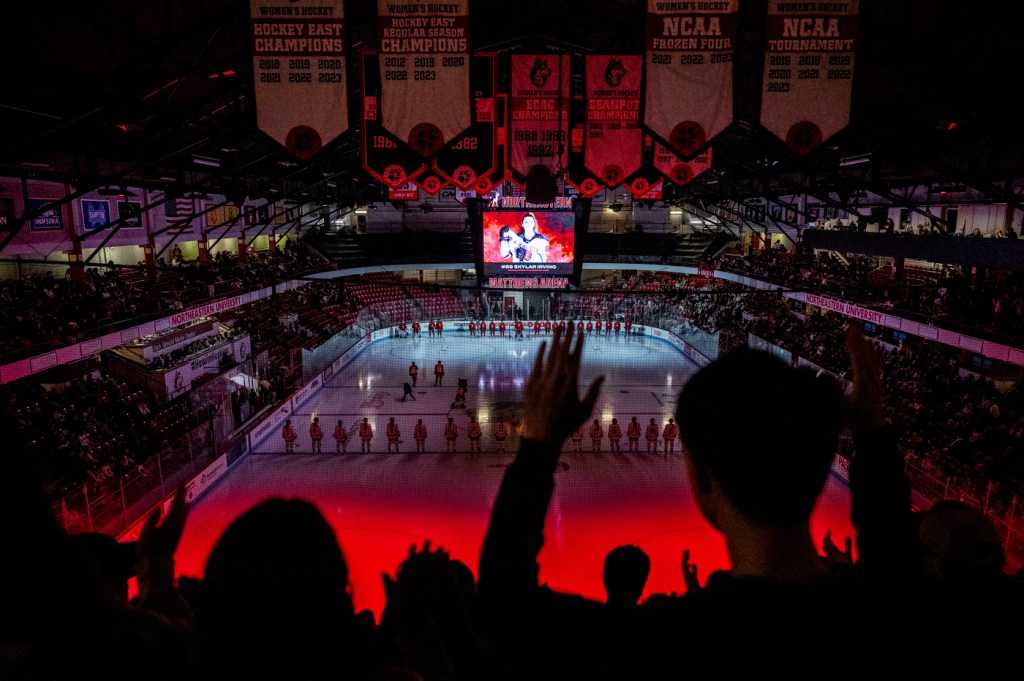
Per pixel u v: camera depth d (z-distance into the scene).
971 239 19.97
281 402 33.28
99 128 22.45
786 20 12.49
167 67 19.53
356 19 19.92
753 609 1.06
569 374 1.42
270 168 34.50
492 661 1.22
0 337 19.80
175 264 34.38
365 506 23.36
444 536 21.16
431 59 12.74
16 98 16.86
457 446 29.58
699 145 12.89
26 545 1.21
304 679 1.27
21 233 24.45
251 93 12.47
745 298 45.66
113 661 1.31
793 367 1.19
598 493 24.30
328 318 48.03
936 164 18.17
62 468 19.28
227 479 25.66
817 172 27.78
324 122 12.52
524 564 1.29
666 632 1.09
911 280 30.98
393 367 44.97
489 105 19.64
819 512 21.73
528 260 36.53
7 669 1.25
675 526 21.72
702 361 44.16
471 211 36.31
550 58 19.64
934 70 16.09
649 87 12.86
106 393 24.39
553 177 20.00
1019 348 19.72
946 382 24.80
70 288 24.73
